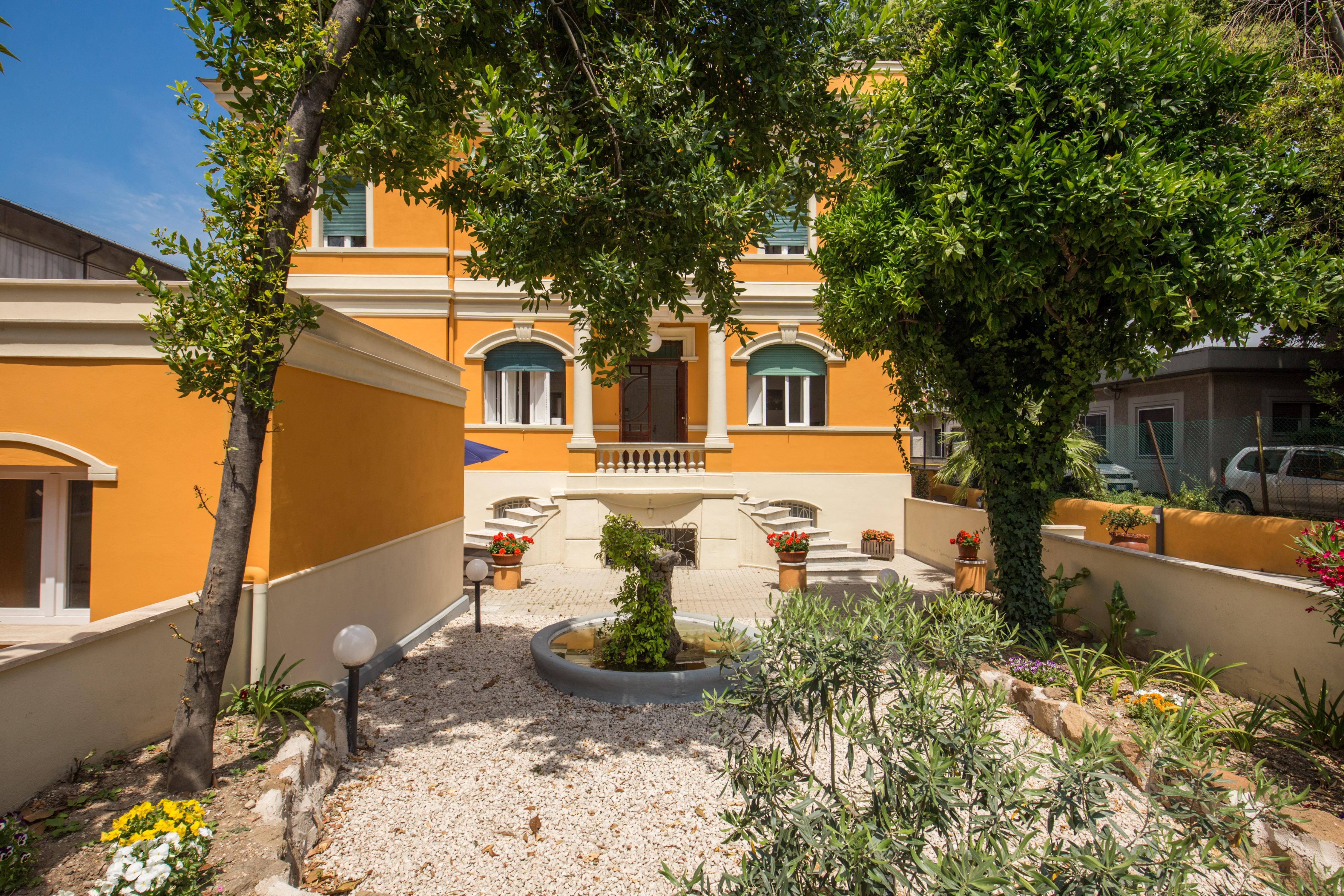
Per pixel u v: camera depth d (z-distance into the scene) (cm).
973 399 760
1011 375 756
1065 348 717
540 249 579
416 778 489
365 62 550
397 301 1459
